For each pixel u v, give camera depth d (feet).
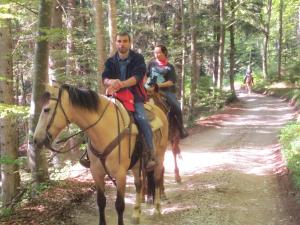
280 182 23.02
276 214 18.43
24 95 43.93
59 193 20.25
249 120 51.03
